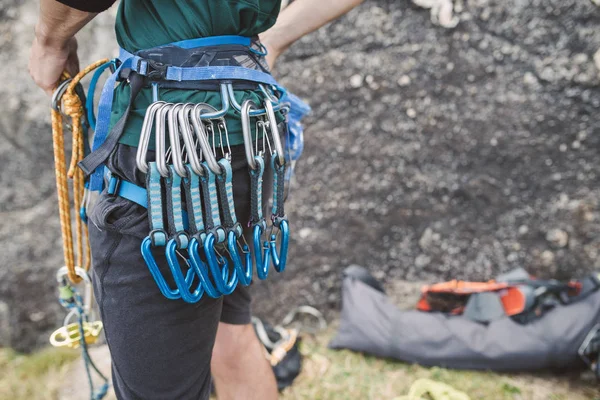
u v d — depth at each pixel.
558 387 2.06
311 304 2.43
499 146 2.28
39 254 2.33
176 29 1.03
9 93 2.21
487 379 2.09
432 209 2.37
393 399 1.98
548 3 2.16
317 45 2.28
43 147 2.26
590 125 2.21
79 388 2.13
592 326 2.04
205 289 1.04
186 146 0.96
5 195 2.30
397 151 2.33
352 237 2.40
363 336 2.20
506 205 2.33
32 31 2.20
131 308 1.06
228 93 1.03
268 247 1.20
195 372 1.16
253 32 1.10
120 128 1.00
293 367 2.13
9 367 2.27
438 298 2.29
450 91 2.27
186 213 1.03
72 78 1.23
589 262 2.30
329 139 2.34
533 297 2.13
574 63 2.18
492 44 2.21
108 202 1.03
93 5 0.98
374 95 2.30
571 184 2.27
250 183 1.12
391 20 2.25
